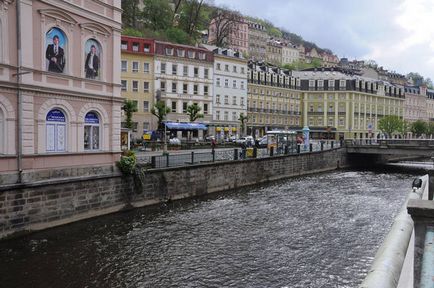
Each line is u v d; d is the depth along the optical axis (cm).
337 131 8638
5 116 1533
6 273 1180
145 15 7900
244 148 3372
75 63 1847
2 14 1505
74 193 1742
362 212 2167
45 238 1522
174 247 1490
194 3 8769
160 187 2281
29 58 1612
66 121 1814
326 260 1377
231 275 1226
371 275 305
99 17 1958
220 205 2317
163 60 6059
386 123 8219
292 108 8638
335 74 9062
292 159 3906
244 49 12325
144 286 1131
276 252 1457
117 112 2077
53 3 1708
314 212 2156
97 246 1467
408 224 486
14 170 1562
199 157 2705
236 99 7144
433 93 12456
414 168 5056
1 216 1446
